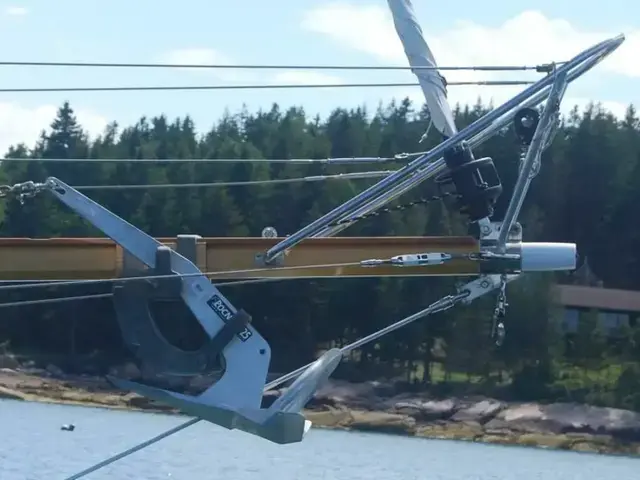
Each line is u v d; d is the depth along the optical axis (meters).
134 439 58.62
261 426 10.92
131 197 99.44
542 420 91.00
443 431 88.88
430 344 96.44
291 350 93.56
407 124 134.50
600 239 120.00
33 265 12.59
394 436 85.06
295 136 118.75
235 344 11.32
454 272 13.05
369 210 13.14
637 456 85.88
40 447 52.94
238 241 12.83
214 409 11.00
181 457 51.38
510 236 13.03
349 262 12.95
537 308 97.19
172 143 119.88
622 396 93.94
